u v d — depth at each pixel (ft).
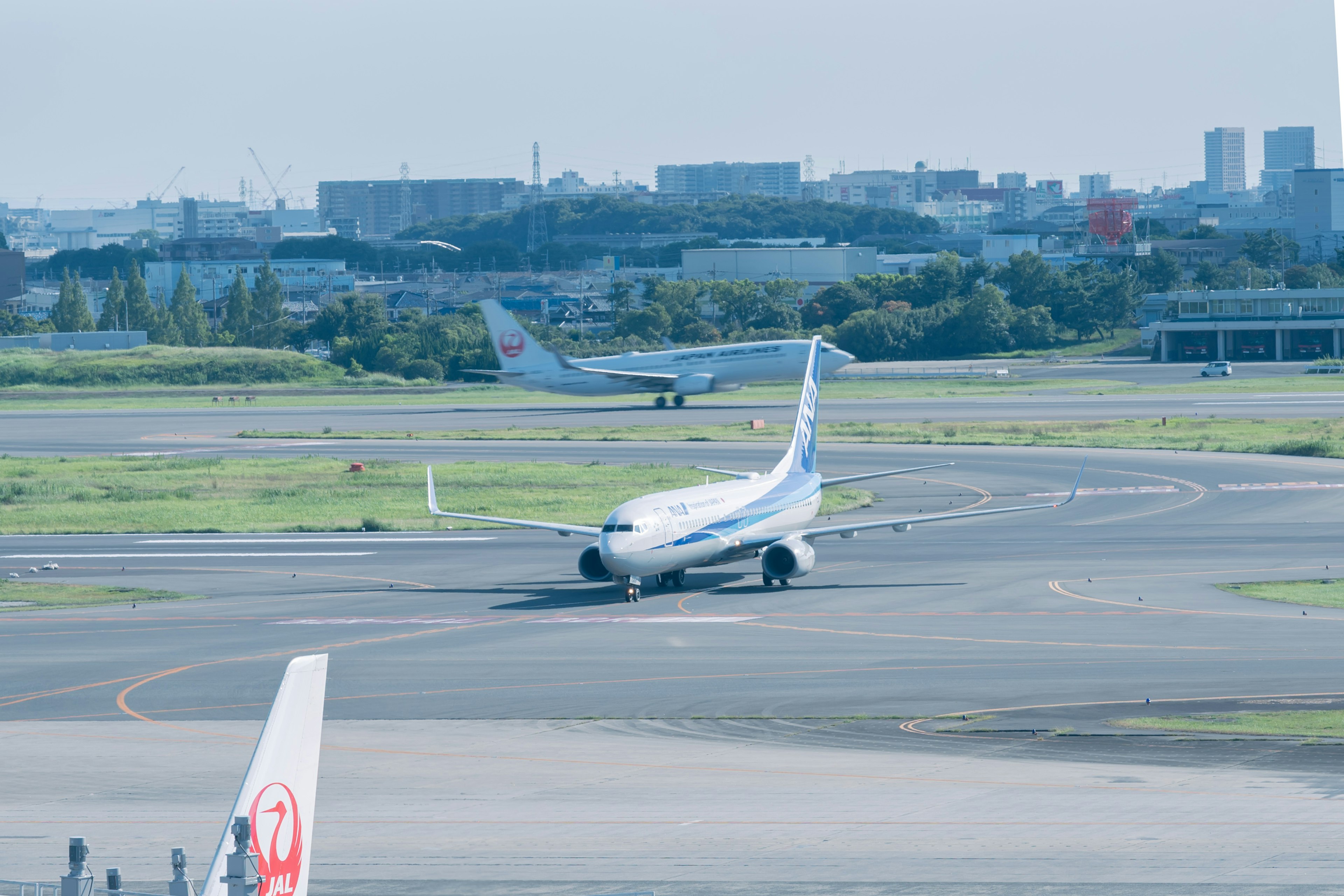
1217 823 336.49
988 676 539.29
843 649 598.34
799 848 323.16
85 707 513.45
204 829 348.79
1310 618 643.04
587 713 491.31
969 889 290.35
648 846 327.06
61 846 331.98
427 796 378.73
